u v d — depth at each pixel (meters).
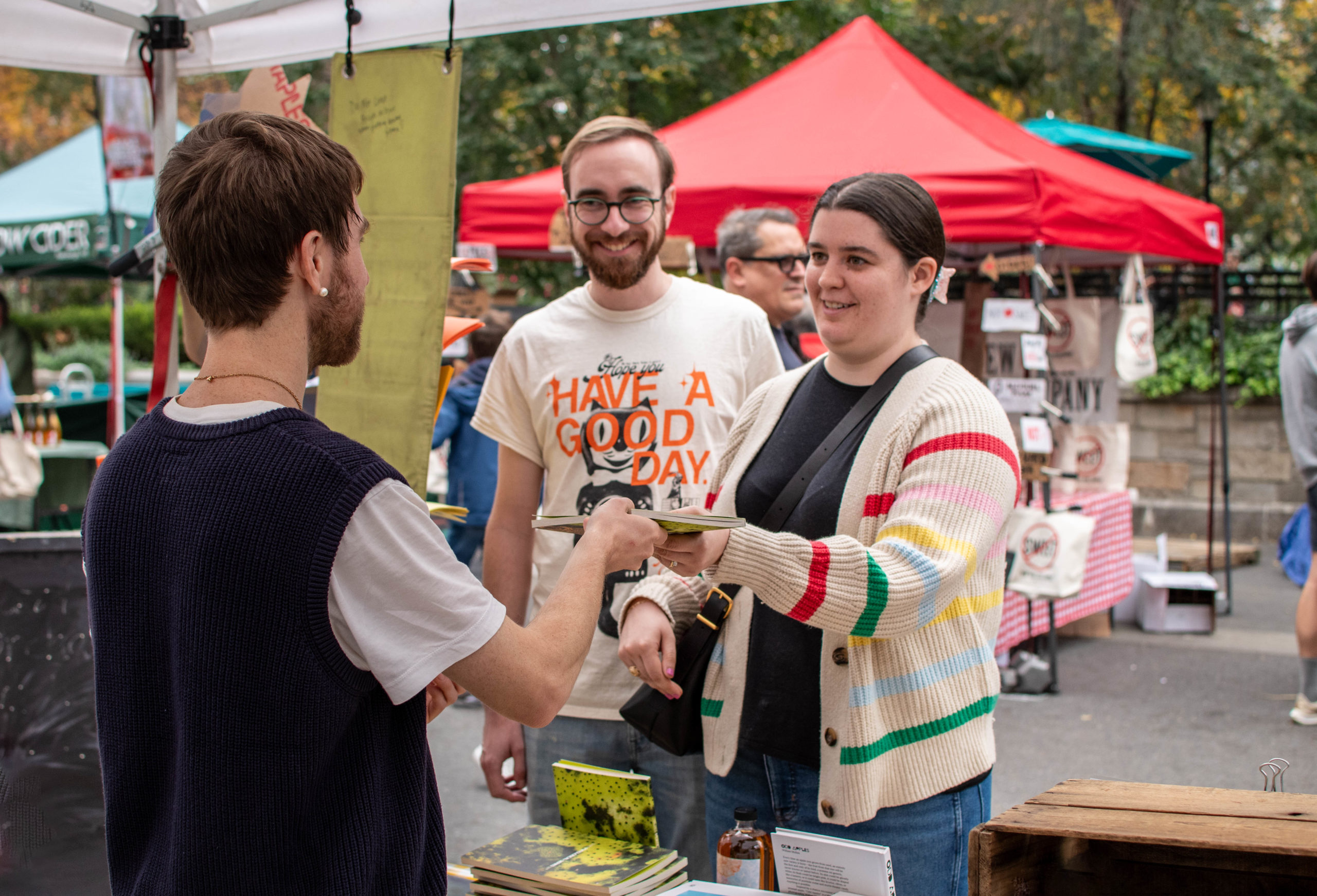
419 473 2.19
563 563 2.49
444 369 2.28
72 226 8.10
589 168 2.40
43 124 21.66
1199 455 10.62
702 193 5.80
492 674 1.26
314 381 2.49
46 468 7.23
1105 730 5.23
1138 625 7.58
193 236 1.26
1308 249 12.66
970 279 7.32
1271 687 5.94
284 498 1.19
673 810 2.38
